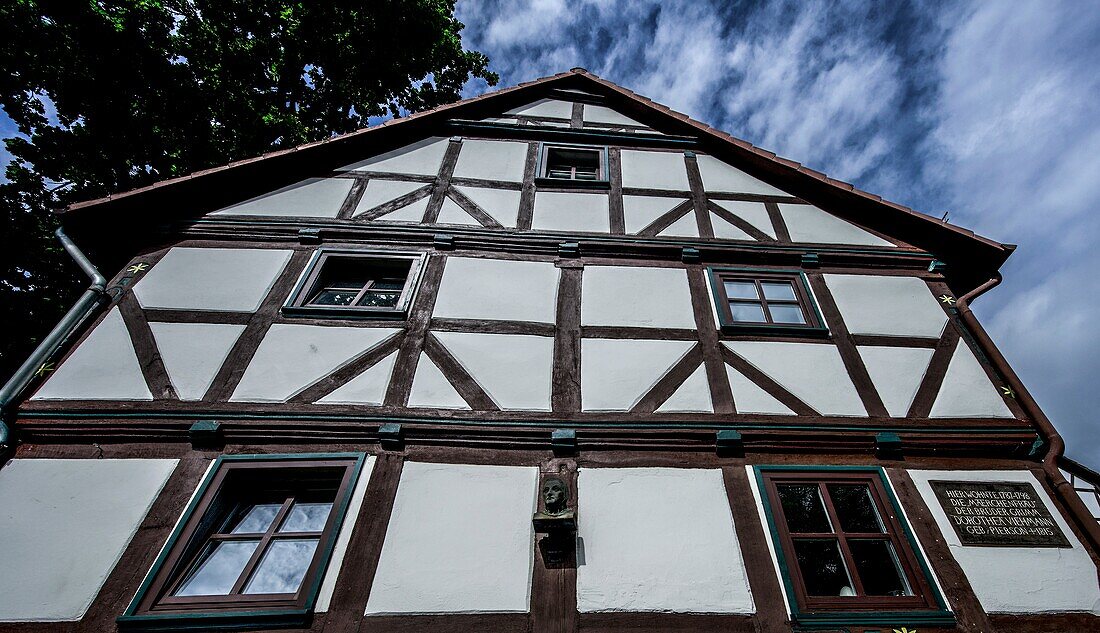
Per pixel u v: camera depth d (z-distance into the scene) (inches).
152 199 241.0
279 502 171.3
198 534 156.2
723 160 309.7
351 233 246.7
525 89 350.0
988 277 257.1
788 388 199.5
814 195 286.7
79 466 166.2
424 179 280.8
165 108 400.2
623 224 264.5
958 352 216.4
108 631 135.9
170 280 220.1
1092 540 162.9
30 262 389.1
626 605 144.0
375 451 173.3
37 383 183.3
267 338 202.2
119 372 188.2
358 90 488.1
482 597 143.9
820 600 148.0
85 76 370.6
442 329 208.7
